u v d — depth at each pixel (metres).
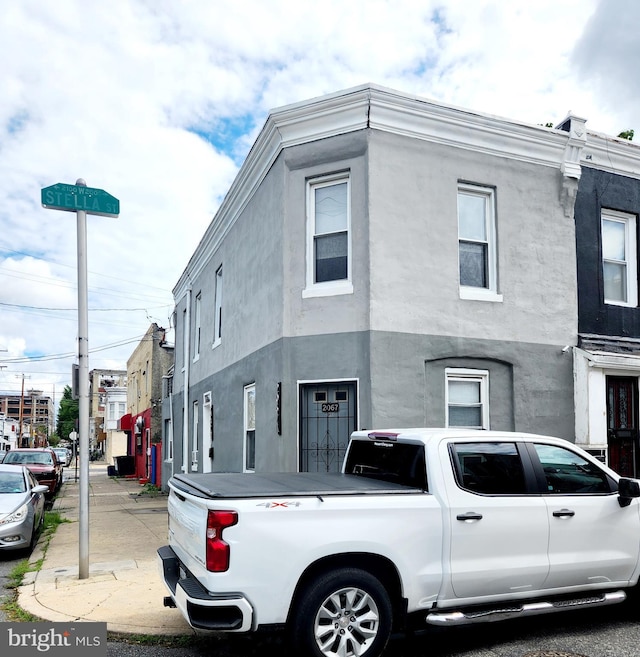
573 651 5.27
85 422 8.02
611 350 10.64
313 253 9.83
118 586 7.40
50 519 13.71
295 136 9.91
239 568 4.40
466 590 5.08
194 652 5.36
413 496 5.05
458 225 10.10
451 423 9.77
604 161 11.37
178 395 19.67
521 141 10.45
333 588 4.65
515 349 10.12
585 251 11.05
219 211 13.59
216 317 14.73
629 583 5.80
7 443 73.12
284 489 4.87
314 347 9.48
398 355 9.21
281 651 5.36
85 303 8.06
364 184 9.41
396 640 5.58
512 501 5.33
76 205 8.03
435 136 9.89
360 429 9.04
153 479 24.61
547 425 10.22
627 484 5.63
